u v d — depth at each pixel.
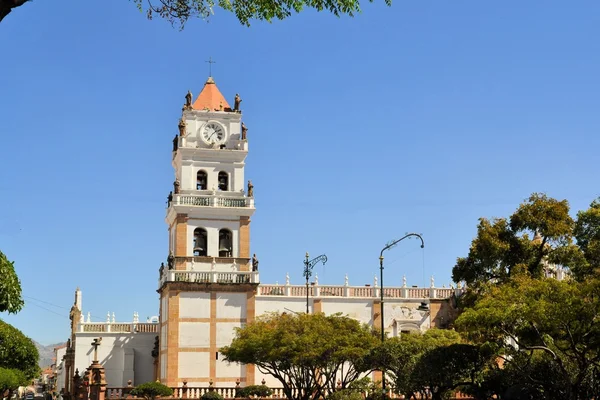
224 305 78.25
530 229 59.03
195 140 82.31
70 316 98.62
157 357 85.38
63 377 122.25
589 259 54.53
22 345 74.25
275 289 81.00
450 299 83.50
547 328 40.25
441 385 48.06
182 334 76.69
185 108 82.56
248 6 19.94
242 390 70.69
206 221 80.38
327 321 63.75
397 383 51.06
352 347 58.25
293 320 63.62
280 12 19.98
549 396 43.16
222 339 77.50
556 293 39.28
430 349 49.53
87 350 87.31
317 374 71.56
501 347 43.44
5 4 15.20
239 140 83.19
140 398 68.69
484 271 60.66
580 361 40.84
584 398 44.31
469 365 46.06
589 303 38.06
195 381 76.12
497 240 59.06
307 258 69.50
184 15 19.86
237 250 80.81
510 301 40.78
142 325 89.69
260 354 61.84
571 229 57.72
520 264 57.19
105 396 69.00
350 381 63.06
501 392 47.72
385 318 82.31
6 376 66.81
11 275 26.36
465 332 48.22
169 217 83.69
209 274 78.12
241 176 82.62
